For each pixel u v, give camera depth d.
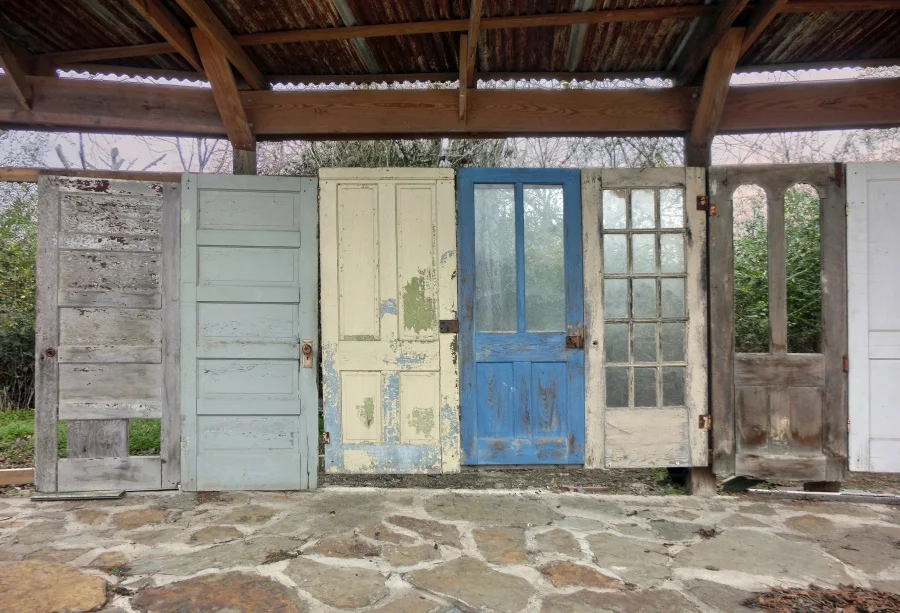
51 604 2.05
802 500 3.29
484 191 3.42
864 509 3.14
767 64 3.61
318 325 3.50
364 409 3.36
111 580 2.24
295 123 3.49
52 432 3.25
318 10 2.92
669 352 3.39
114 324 3.29
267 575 2.29
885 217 3.29
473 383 3.35
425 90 3.45
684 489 3.56
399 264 3.36
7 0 2.89
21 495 3.29
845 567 2.42
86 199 3.26
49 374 3.24
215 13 2.93
